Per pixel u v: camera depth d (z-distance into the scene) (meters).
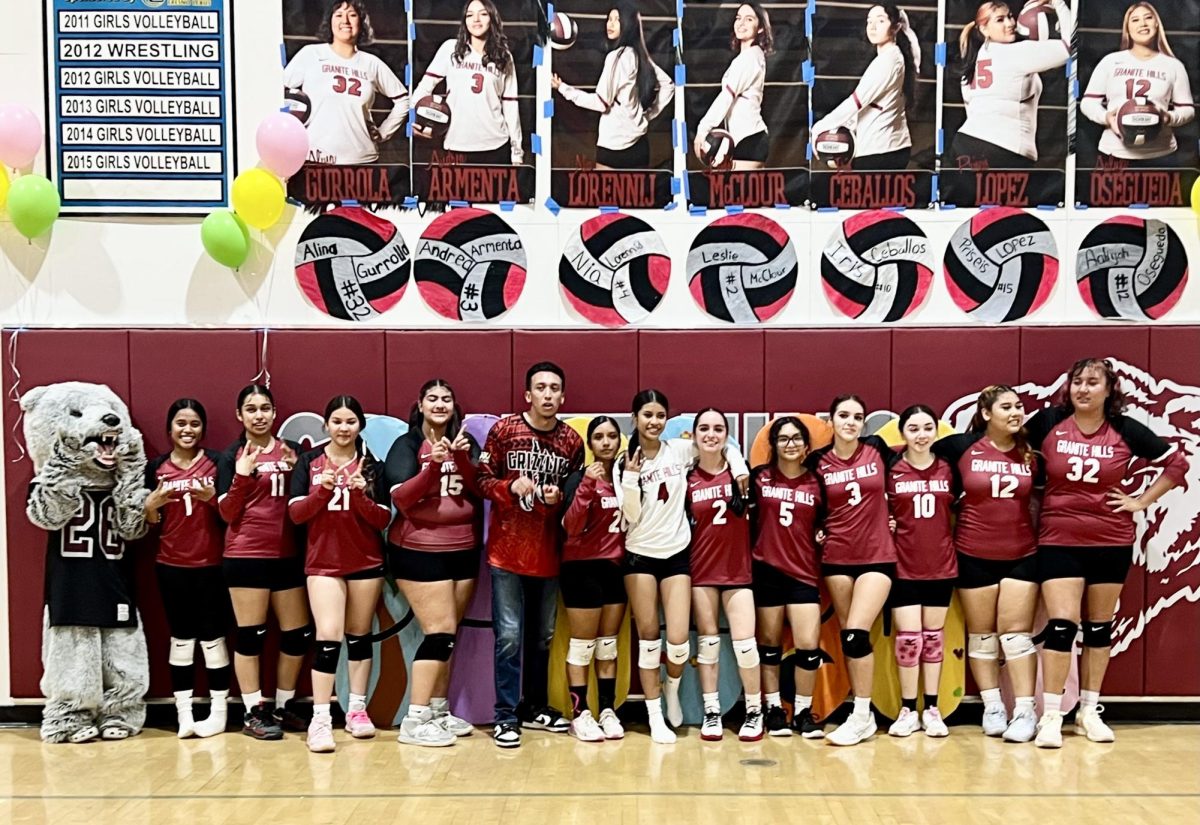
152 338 4.52
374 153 4.56
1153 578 4.55
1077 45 4.56
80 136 4.53
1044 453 4.32
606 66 4.56
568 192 4.58
